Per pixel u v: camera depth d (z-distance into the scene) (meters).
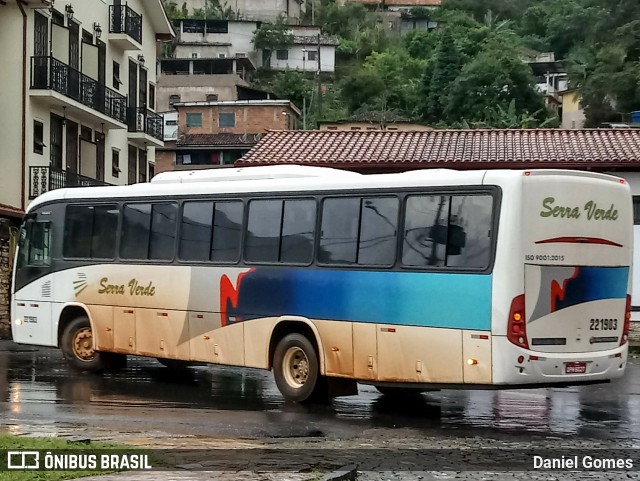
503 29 100.88
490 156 26.38
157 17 43.97
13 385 15.61
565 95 74.25
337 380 13.82
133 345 16.25
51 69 31.59
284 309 13.93
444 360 12.08
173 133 72.19
